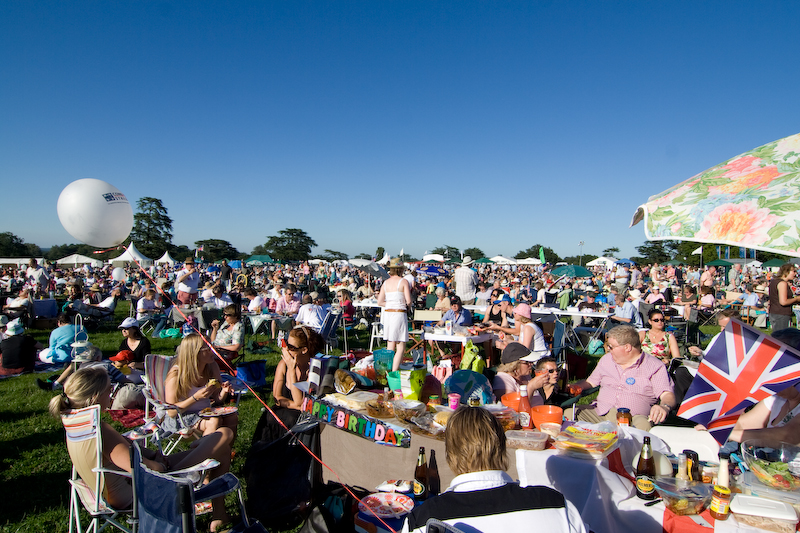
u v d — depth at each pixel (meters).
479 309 10.25
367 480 3.10
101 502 2.56
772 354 2.31
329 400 3.41
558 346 6.99
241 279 17.88
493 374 4.48
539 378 3.77
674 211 1.69
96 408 2.52
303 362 3.87
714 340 2.51
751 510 1.99
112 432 2.58
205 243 85.00
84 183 3.82
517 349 4.05
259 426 3.50
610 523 2.20
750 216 1.48
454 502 1.59
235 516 3.09
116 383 5.20
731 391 2.39
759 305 12.80
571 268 16.45
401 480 2.86
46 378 6.90
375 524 2.48
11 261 37.25
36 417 5.25
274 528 3.11
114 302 12.30
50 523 3.22
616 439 2.45
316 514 2.64
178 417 3.62
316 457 3.25
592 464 2.29
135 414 4.04
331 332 8.44
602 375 3.82
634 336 3.57
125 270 20.09
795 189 1.49
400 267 6.14
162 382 4.06
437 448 2.80
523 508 1.55
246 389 4.55
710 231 1.55
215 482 2.38
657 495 2.26
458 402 3.12
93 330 11.45
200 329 8.71
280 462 3.16
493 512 1.54
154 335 10.26
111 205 3.85
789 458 2.21
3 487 3.69
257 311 11.12
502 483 1.65
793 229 1.36
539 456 2.44
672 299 13.77
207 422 3.33
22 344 7.22
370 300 10.77
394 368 4.44
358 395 3.44
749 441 2.31
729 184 1.67
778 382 2.27
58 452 4.33
